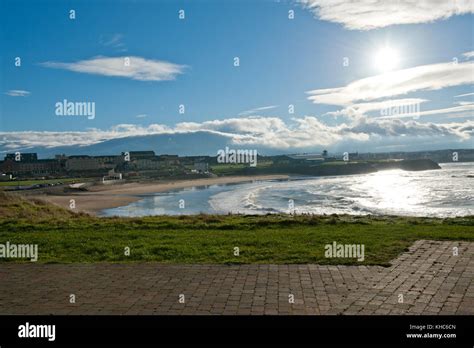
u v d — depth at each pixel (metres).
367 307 6.28
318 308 6.29
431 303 6.39
